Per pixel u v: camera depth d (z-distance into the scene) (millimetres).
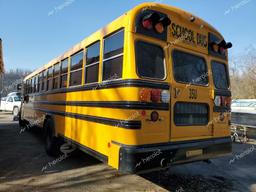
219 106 4789
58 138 6523
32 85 10234
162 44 4016
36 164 6168
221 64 5008
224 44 5008
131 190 4574
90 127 4512
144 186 4797
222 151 4730
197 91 4414
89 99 4609
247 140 10273
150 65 3818
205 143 4402
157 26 3910
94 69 4586
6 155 7094
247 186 4980
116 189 4609
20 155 7090
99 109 4223
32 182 4910
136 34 3736
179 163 3986
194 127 4305
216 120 4715
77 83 5320
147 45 3838
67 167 5922
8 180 5012
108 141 3887
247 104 15094
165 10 4113
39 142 9195
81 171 5625
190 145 4148
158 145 3760
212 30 4852
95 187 4691
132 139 3506
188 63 4379
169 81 4004
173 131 3975
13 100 20641
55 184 4816
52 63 7324
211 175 5613
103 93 4141
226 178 5438
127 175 5395
